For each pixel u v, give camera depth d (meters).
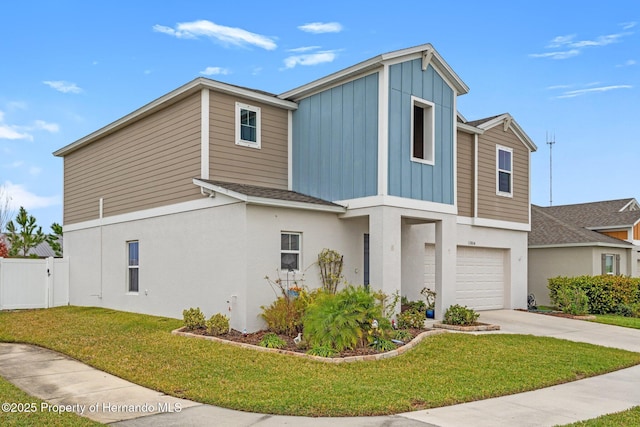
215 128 13.95
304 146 15.30
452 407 7.32
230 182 14.16
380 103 13.31
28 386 8.34
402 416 6.85
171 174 14.94
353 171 13.88
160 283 15.13
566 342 12.43
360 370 9.05
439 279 14.62
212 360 9.60
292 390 7.77
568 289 18.56
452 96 15.27
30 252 31.22
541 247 22.91
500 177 19.23
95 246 18.55
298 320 12.05
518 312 18.22
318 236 13.77
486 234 18.58
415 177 13.97
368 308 10.91
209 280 13.37
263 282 12.61
